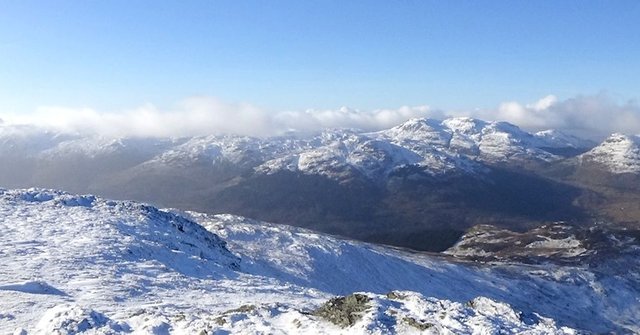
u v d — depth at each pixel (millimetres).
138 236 38562
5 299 20234
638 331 74250
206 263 36594
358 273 69750
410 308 19219
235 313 18125
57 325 16172
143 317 17797
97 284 24875
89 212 43219
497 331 17219
